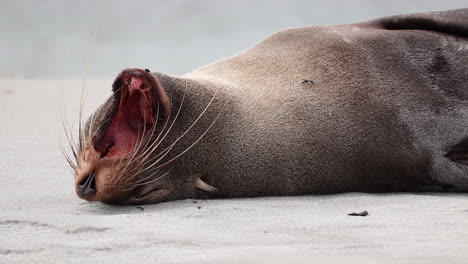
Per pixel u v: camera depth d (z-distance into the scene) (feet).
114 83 40.93
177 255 30.68
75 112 90.84
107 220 38.50
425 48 53.11
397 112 49.70
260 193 46.62
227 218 39.50
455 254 29.60
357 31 54.75
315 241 33.37
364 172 48.37
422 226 36.63
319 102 48.67
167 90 43.37
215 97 45.83
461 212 40.45
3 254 31.37
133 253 31.27
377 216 39.58
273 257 29.43
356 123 48.65
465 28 53.93
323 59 51.65
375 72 51.31
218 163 45.32
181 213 40.96
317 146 47.34
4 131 75.61
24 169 55.77
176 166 44.14
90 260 30.14
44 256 30.94
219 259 29.37
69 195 46.88
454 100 50.98
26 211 41.96
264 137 46.37
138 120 42.78
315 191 47.57
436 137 49.85
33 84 124.98
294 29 55.52
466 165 49.75
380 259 28.89
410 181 49.47
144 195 43.70
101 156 42.65
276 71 50.75
